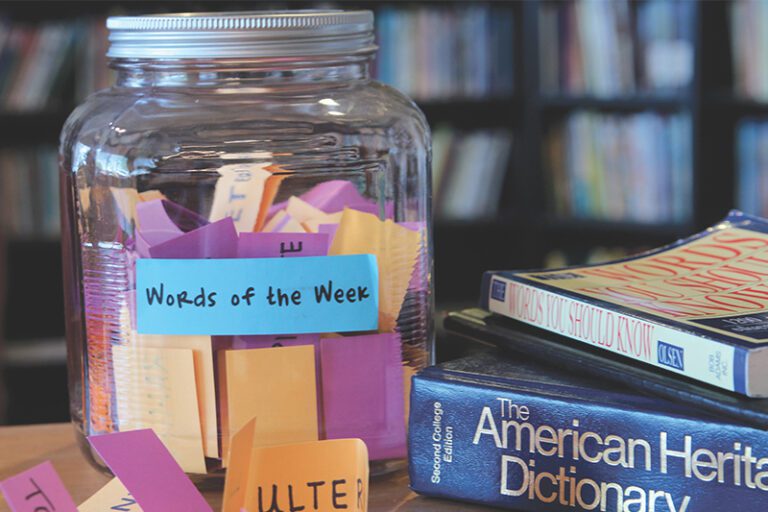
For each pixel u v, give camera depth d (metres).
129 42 0.59
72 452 0.67
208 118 0.59
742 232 0.70
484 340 0.61
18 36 2.45
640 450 0.50
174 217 0.58
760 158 2.52
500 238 2.97
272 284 0.56
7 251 2.67
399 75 2.68
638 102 2.63
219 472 0.57
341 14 0.60
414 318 0.61
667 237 2.74
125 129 0.59
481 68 2.74
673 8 2.58
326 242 0.57
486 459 0.55
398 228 0.60
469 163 2.80
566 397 0.53
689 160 2.58
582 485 0.52
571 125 2.74
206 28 0.57
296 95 0.60
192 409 0.56
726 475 0.48
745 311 0.54
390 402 0.59
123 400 0.59
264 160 0.58
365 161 0.60
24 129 2.67
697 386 0.50
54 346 2.67
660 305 0.55
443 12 2.69
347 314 0.57
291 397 0.56
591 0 2.68
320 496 0.52
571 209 2.78
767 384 0.48
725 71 2.62
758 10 2.49
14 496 0.46
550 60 2.76
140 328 0.57
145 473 0.50
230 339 0.56
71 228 0.63
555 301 0.58
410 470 0.57
